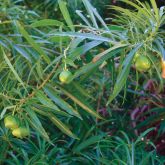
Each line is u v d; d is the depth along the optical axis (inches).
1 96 51.7
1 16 69.1
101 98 74.7
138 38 47.8
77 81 53.4
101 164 65.9
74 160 65.4
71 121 69.6
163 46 50.1
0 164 62.1
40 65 51.8
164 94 85.4
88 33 48.9
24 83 51.6
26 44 55.8
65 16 49.6
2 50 50.9
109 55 47.0
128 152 61.9
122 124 78.0
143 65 46.1
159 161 66.5
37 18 81.0
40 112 51.9
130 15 49.8
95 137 65.0
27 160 60.5
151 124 84.7
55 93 51.3
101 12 91.0
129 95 82.4
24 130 49.3
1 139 61.2
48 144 65.0
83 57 57.6
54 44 59.6
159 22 47.4
